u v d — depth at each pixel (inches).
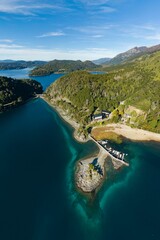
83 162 4894.2
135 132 6648.6
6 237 2965.1
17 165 4751.5
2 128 7111.2
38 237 2999.5
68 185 4097.0
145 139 6225.4
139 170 4660.4
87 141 6092.5
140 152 5472.4
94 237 3048.7
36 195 3796.8
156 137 6314.0
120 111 7834.6
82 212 3476.9
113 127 7062.0
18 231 3070.9
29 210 3454.7
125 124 7194.9
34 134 6604.3
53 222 3257.9
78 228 3181.6
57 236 3034.0
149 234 3117.6
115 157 5113.2
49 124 7603.4
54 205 3590.1
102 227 3216.0
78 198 3777.1
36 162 4894.2
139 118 7101.4
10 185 4045.3
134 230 3176.7
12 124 7554.1
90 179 4217.5
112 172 4534.9
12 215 3341.5
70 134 6643.7
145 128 6722.4
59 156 5196.9
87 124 7362.2
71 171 4557.1
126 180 4298.7
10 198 3698.3
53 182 4170.8
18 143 5910.4
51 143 5944.9
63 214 3417.8
